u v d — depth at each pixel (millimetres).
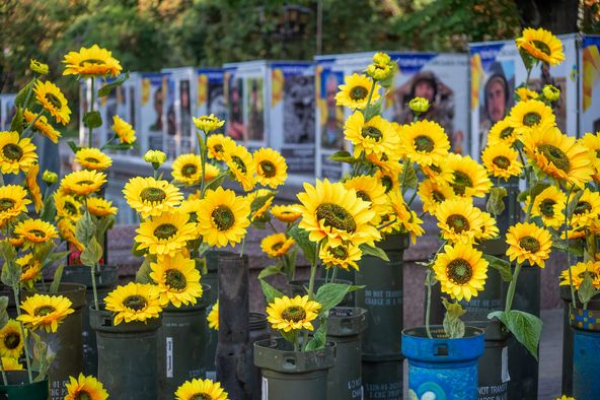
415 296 11422
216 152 6848
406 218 6387
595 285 7062
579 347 6996
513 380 7578
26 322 6160
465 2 16047
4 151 6504
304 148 22016
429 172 6508
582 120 12484
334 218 5156
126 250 11367
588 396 6957
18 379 6059
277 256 7426
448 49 28750
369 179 6113
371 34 32406
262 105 22125
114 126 7820
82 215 7359
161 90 30375
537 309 7836
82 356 7000
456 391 5781
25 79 13914
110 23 29281
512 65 14023
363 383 7320
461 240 5938
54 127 8078
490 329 6734
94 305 6680
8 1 13633
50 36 14211
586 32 14773
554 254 12383
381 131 6168
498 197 7371
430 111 16938
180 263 6105
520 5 14609
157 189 5949
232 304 6652
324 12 32688
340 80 18516
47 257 7141
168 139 29453
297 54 33312
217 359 6715
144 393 6199
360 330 6434
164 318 6883
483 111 14664
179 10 35062
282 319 5422
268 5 20031
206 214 6004
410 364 5918
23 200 6281
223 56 35875
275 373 5484
